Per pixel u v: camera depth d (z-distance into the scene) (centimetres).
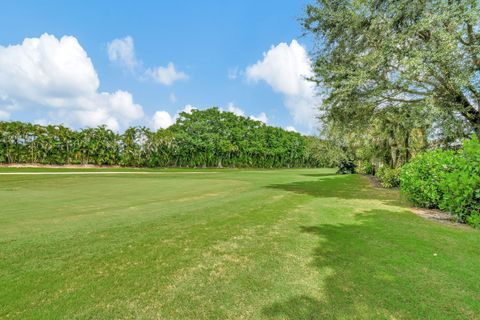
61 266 387
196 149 6406
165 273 369
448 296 311
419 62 909
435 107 963
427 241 499
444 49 902
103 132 4988
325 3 1169
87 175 2802
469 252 443
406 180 873
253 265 397
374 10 1027
